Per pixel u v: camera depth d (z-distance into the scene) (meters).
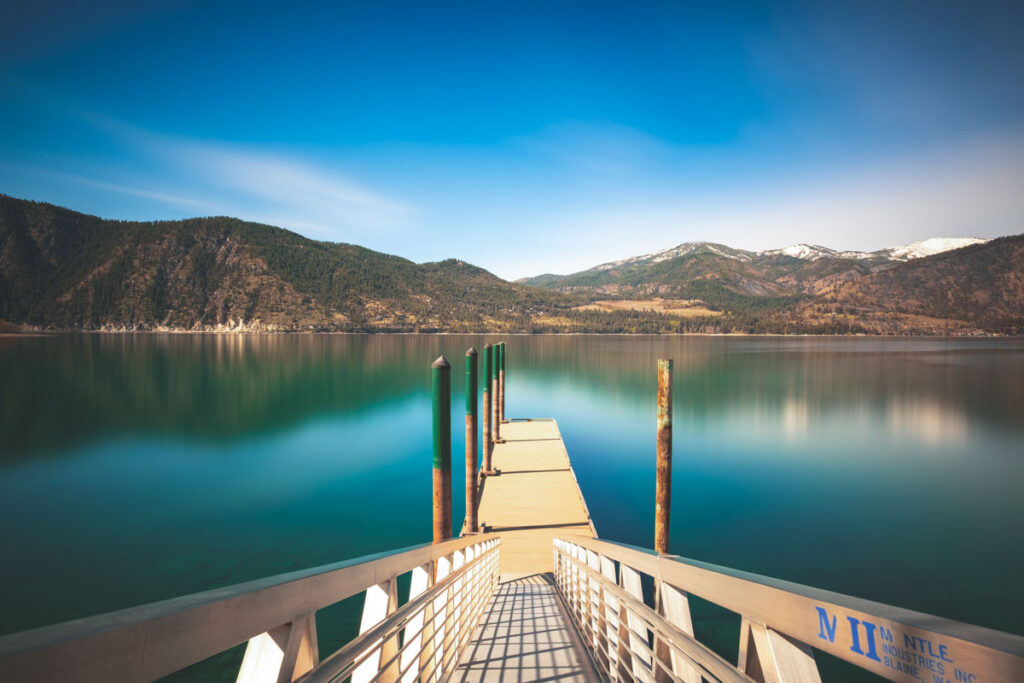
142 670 1.10
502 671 4.53
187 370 80.00
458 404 52.12
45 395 56.47
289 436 37.75
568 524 15.49
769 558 16.44
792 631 1.59
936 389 62.22
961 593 14.25
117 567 15.95
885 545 17.58
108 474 28.02
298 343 154.75
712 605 12.15
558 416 45.84
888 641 1.21
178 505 22.55
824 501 22.53
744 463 29.48
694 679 2.50
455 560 5.02
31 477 27.53
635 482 25.50
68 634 0.91
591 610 5.29
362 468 28.88
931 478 26.56
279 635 1.77
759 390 61.25
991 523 19.88
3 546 17.81
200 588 14.68
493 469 21.03
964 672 1.00
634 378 76.12
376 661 2.52
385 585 2.80
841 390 61.38
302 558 16.55
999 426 40.72
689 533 18.56
